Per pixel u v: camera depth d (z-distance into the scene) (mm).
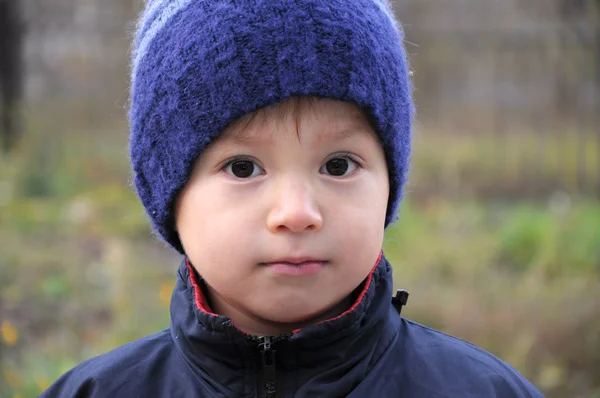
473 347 2033
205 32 1781
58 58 11391
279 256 1700
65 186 8422
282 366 1832
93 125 10727
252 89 1717
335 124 1740
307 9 1760
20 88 10289
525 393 1929
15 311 5062
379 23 1870
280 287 1722
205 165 1790
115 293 4867
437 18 11570
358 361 1858
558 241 6441
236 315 1903
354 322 1819
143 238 7051
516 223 7262
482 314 5043
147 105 1883
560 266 6094
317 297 1742
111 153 9484
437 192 8977
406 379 1882
